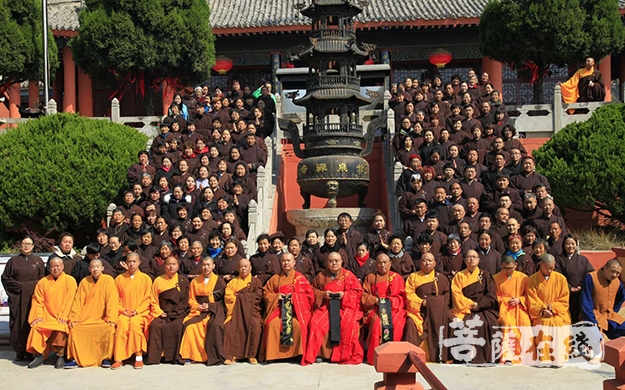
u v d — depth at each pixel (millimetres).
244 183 14445
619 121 15391
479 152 14719
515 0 21047
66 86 28484
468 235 10906
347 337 9602
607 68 27000
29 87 28266
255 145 15930
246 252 12180
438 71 29266
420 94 17891
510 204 12141
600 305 9820
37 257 10352
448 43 28844
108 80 23984
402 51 29031
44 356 9930
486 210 12852
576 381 8617
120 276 10039
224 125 17609
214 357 9664
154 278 10594
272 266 10414
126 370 9492
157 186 14469
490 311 9750
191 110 18922
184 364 9758
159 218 12344
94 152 16531
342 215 11781
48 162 16047
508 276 9852
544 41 20438
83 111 29172
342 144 13883
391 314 9602
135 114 30250
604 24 20047
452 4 28250
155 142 16547
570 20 19875
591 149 15039
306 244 11562
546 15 19953
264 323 9891
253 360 9734
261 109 18344
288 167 18219
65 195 16000
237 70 29797
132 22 22391
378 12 27703
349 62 13891
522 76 28922
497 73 28469
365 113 19344
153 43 22609
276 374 9086
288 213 14297
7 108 28828
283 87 23141
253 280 10070
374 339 9523
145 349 9781
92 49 22422
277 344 9656
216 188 14086
